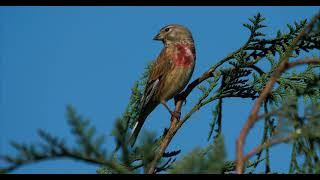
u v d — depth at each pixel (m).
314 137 4.16
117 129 3.54
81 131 3.32
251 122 3.87
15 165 3.15
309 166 4.16
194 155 3.41
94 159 3.42
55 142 3.22
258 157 4.87
